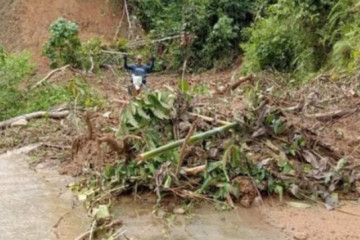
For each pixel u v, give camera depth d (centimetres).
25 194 417
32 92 855
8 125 619
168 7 1484
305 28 937
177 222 371
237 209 391
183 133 420
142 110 407
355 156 473
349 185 416
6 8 1507
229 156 405
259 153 425
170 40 1398
